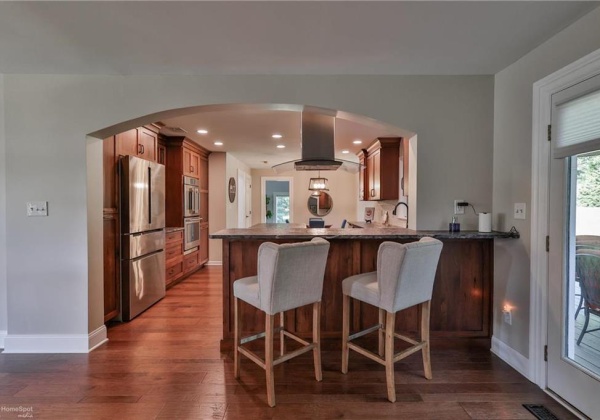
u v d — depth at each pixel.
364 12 1.71
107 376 2.15
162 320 3.19
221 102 2.54
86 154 2.52
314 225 6.22
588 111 1.70
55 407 1.83
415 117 2.59
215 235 2.36
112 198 3.08
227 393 1.97
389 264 1.89
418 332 2.61
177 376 2.16
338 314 2.61
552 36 1.95
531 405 1.86
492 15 1.74
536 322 2.06
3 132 2.51
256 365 2.31
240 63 2.34
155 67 2.39
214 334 2.85
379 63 2.36
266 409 1.82
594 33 1.69
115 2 1.61
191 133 4.52
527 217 2.17
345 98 2.57
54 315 2.51
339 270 2.60
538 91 2.06
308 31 1.90
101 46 2.08
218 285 4.55
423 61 2.32
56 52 2.15
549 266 1.98
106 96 2.51
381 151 4.66
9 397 1.93
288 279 1.89
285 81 2.55
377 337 2.62
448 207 2.61
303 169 3.90
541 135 2.03
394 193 4.66
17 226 2.49
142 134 3.66
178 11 1.69
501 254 2.44
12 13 1.71
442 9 1.68
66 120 2.50
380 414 1.78
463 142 2.60
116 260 3.13
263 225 3.90
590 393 1.72
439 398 1.92
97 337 2.62
